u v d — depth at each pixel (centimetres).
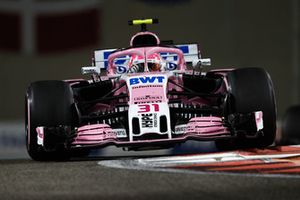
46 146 2441
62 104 2506
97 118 2441
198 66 2962
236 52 5181
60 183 1773
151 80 2494
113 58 2823
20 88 5022
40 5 5059
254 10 5175
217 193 1584
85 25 5078
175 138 2319
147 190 1636
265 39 5200
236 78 2553
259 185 1677
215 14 5162
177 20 5134
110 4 5078
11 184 1781
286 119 3250
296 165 2006
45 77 5047
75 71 5056
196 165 2056
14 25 5034
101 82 2627
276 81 5206
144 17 5097
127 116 2388
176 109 2416
